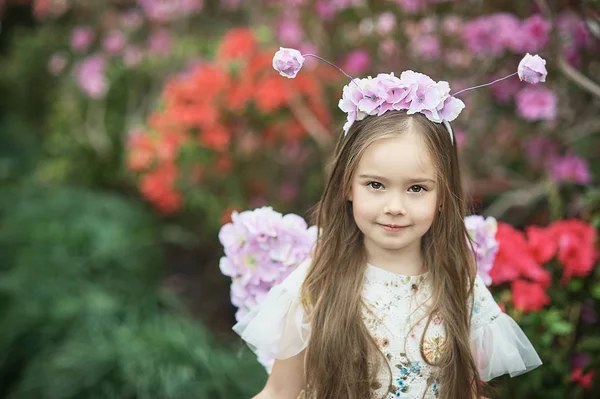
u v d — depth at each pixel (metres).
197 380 2.76
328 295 1.59
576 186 3.03
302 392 1.65
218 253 4.34
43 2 5.24
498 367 1.69
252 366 2.91
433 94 1.53
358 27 3.38
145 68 4.52
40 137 5.82
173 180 3.84
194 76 3.76
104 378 2.77
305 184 3.88
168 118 3.71
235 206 3.78
